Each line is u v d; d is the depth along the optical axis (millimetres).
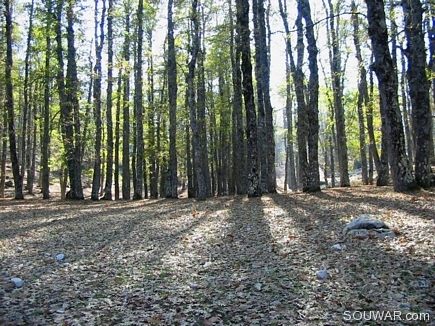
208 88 32531
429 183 12930
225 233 9336
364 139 27156
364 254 6379
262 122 19844
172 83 22516
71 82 22438
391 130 12883
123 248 8344
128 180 26938
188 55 27875
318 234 8219
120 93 29250
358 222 7836
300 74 19500
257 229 9500
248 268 6402
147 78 31250
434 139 31562
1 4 23250
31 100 28391
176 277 6129
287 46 22750
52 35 23297
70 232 10445
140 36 23891
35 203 20953
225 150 35625
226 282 5758
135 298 5227
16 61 29672
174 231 10039
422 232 7191
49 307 4875
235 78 25578
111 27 24219
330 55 25422
